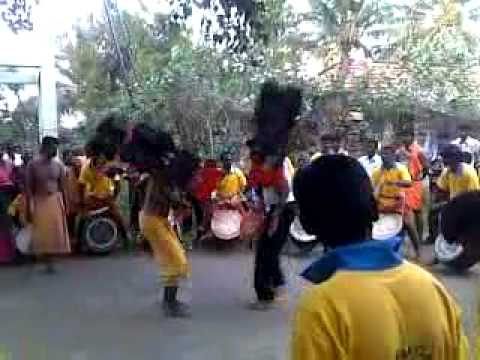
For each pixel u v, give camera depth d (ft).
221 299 20.59
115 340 16.66
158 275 23.91
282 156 19.66
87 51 58.80
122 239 29.30
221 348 16.01
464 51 50.83
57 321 18.34
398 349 4.93
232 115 36.83
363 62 47.26
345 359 4.83
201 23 31.83
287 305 19.75
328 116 41.93
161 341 16.57
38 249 24.02
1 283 22.90
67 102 58.34
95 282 22.94
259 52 39.09
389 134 44.70
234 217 28.40
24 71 35.40
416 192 25.85
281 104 19.61
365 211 5.16
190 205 28.66
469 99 45.52
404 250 26.68
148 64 46.52
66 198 26.00
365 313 4.87
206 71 37.42
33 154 35.12
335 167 5.23
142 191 27.84
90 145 27.91
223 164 28.99
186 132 36.63
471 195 6.11
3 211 26.13
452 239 6.14
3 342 16.48
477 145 38.91
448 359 5.23
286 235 19.81
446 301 5.30
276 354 15.56
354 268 5.07
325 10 55.93
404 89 44.01
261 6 33.04
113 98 46.93
